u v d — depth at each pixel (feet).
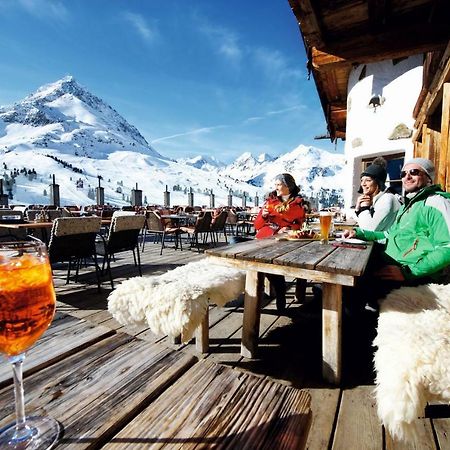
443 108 8.96
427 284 5.39
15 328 1.47
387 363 3.67
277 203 10.39
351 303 6.84
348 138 19.74
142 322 5.71
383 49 9.74
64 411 1.57
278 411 1.62
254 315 6.06
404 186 6.76
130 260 16.85
